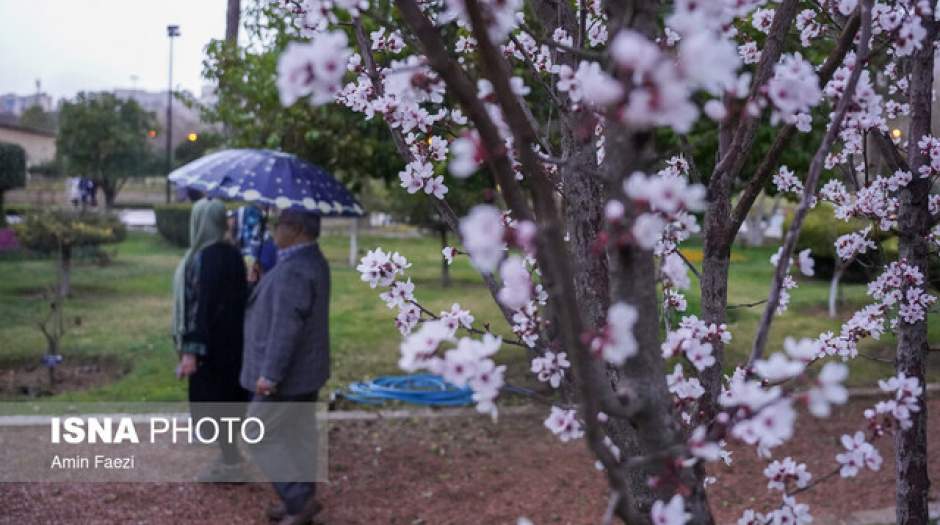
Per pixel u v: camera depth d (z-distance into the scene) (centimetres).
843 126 174
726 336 179
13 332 864
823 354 252
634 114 93
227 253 448
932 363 746
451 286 1307
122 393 634
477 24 115
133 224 2481
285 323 376
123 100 2480
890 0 242
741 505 427
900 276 262
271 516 407
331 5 170
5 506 411
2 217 1612
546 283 118
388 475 475
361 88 198
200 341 436
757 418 115
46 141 2983
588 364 110
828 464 483
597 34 212
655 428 130
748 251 1833
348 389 661
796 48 314
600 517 414
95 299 1107
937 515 399
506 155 114
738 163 185
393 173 613
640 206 110
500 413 590
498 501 437
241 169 458
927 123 263
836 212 280
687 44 94
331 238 2216
